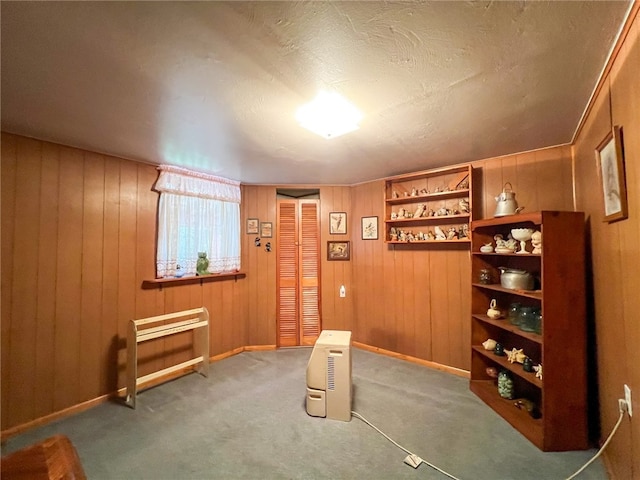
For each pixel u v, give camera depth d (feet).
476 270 9.14
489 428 7.02
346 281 13.41
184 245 10.52
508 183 9.07
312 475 5.56
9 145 6.89
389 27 3.69
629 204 4.24
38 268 7.31
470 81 4.94
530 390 8.14
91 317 8.25
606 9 3.45
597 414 6.24
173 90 5.14
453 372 10.25
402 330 11.66
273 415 7.63
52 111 5.89
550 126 6.93
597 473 5.52
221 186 11.70
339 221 13.43
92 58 4.24
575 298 6.40
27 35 3.72
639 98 3.65
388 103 5.67
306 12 3.44
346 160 9.55
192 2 3.26
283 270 13.24
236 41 3.91
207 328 10.21
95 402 8.21
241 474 5.59
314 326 13.29
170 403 8.27
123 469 5.71
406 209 11.72
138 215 9.36
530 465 5.78
